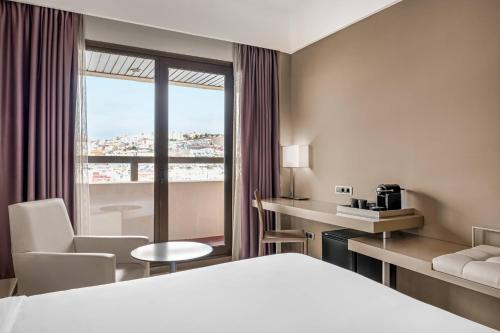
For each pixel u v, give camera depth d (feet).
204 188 13.02
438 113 8.20
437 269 6.35
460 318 3.75
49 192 9.50
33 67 9.27
